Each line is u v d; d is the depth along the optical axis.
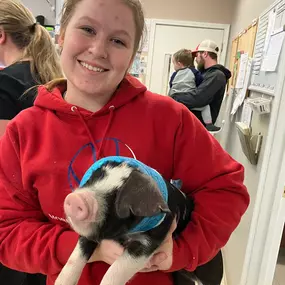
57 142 0.86
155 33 4.66
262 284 1.64
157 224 0.61
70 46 0.82
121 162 0.62
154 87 4.81
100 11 0.79
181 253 0.81
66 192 0.83
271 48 1.62
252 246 1.64
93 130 0.87
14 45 1.53
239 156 2.36
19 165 0.90
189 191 0.93
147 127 0.88
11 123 0.92
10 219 0.88
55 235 0.82
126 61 0.85
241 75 2.53
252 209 1.72
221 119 4.01
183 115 0.92
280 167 1.49
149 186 0.55
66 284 0.65
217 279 1.03
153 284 0.85
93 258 0.71
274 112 1.47
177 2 4.57
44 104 0.90
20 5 1.53
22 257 0.83
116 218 0.56
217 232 0.87
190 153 0.90
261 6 2.11
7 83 1.39
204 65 3.41
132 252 0.61
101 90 0.85
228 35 4.57
